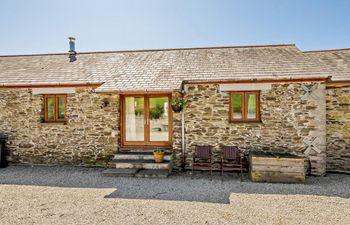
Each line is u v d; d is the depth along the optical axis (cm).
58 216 488
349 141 796
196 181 724
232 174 799
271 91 807
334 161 811
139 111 911
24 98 930
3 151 918
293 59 933
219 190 644
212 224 454
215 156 832
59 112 938
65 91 910
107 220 470
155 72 920
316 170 781
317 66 848
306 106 788
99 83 880
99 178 755
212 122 834
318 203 554
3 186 685
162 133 897
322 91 778
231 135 826
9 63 1156
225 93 828
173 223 457
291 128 797
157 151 811
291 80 788
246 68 881
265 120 810
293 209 521
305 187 666
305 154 788
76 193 626
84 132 904
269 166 712
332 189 649
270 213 501
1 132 942
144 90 772
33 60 1184
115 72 959
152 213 502
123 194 617
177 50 1184
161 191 638
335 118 806
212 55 1066
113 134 888
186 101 845
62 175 791
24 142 932
